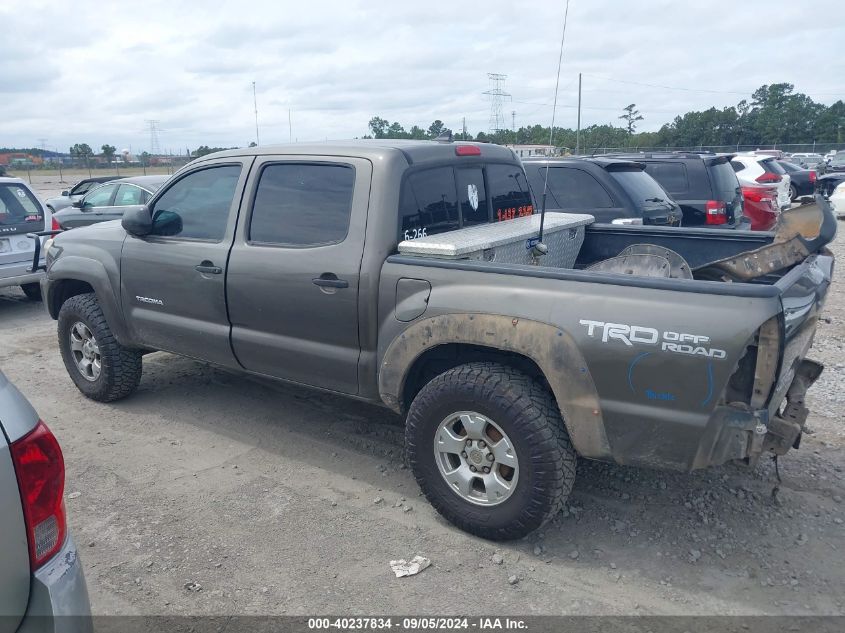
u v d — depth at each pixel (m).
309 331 4.10
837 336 7.17
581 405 3.17
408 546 3.57
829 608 3.06
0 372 2.18
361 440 4.79
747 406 2.98
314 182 4.09
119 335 5.21
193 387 5.84
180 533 3.71
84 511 3.94
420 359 3.77
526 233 4.18
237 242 4.39
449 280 3.52
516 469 3.35
